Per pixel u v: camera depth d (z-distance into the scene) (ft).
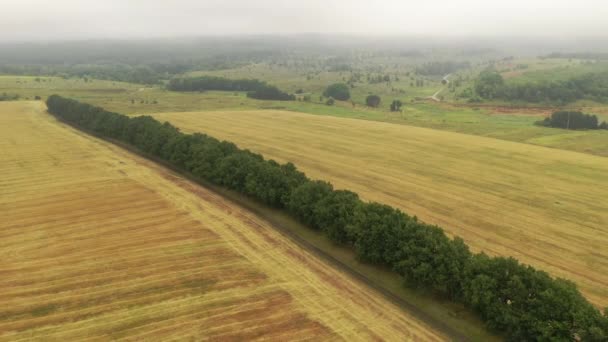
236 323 93.56
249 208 164.04
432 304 103.76
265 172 162.81
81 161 218.18
